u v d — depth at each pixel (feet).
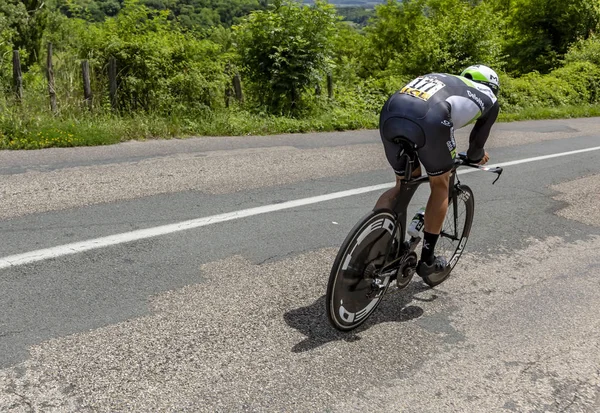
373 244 10.32
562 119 51.49
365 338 10.39
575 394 9.13
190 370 8.87
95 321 10.00
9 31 47.16
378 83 49.57
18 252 12.40
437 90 10.35
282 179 20.52
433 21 71.05
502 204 19.76
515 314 11.82
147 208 16.03
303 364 9.35
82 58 32.04
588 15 86.69
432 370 9.53
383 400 8.61
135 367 8.80
